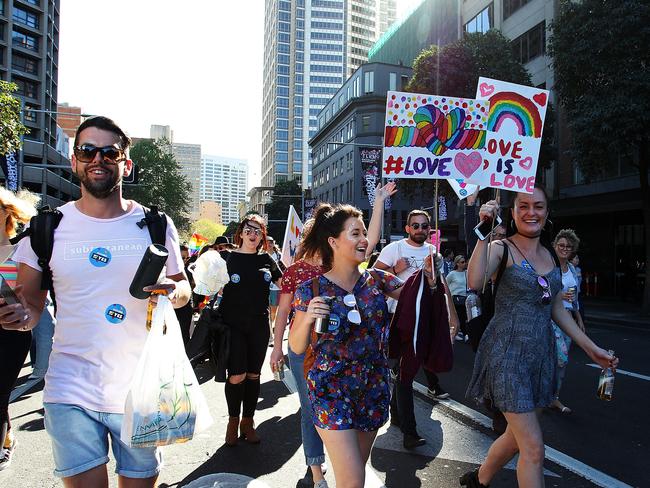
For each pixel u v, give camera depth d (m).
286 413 5.47
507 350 2.94
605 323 15.84
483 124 3.78
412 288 3.02
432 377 6.07
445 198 26.72
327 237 2.79
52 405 2.21
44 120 62.53
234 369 4.38
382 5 154.62
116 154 2.38
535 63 26.64
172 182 71.94
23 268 2.32
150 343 2.23
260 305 4.52
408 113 3.75
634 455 4.28
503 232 3.80
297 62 143.12
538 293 2.97
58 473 2.15
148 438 2.15
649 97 15.07
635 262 23.00
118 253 2.34
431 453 4.29
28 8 60.91
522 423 2.80
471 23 32.91
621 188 21.78
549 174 26.23
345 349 2.59
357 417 2.58
